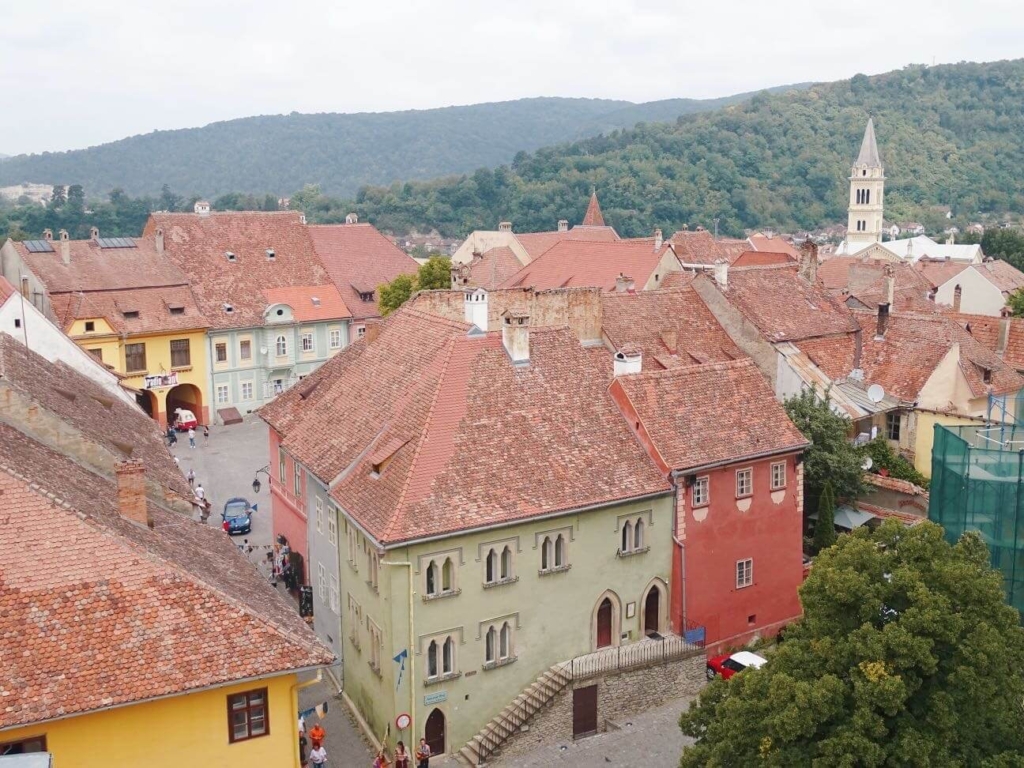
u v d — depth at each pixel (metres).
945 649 30.73
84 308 89.50
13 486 30.47
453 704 43.22
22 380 44.16
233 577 35.56
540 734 43.66
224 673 29.08
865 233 196.50
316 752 40.06
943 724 29.14
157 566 30.62
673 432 49.53
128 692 27.77
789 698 30.12
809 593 33.16
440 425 44.94
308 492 52.72
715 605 50.81
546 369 49.47
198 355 96.44
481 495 43.53
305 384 60.41
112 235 193.88
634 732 44.84
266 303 100.88
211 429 96.94
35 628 28.16
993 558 48.03
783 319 70.50
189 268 99.94
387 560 40.84
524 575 44.47
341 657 49.00
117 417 50.97
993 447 52.22
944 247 177.00
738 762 31.62
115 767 28.53
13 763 23.92
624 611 48.06
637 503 47.53
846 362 70.69
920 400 67.12
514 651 44.78
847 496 61.16
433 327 51.59
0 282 65.88
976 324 81.19
